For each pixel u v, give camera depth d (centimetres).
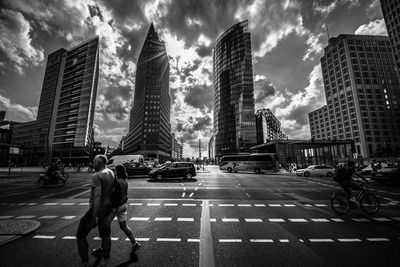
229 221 611
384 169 1560
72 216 667
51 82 10881
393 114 9431
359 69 9762
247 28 11275
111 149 14250
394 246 420
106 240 331
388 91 9662
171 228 543
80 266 334
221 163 3759
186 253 388
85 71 9550
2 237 448
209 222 601
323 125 11500
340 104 10288
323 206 826
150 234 496
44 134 10112
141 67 13512
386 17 8862
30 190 1285
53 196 1062
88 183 1694
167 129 13838
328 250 402
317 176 2534
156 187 1382
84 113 8969
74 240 454
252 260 359
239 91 10644
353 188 706
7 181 1880
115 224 580
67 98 9788
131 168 2278
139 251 397
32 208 785
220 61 12075
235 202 900
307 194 1122
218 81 12112
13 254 380
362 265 338
